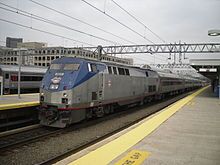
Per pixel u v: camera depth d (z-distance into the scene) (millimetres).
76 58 13719
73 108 12406
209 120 11844
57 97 12469
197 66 31344
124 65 19156
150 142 7480
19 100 15461
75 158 6180
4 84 27219
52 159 7902
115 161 5539
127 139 7652
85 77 13266
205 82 129625
